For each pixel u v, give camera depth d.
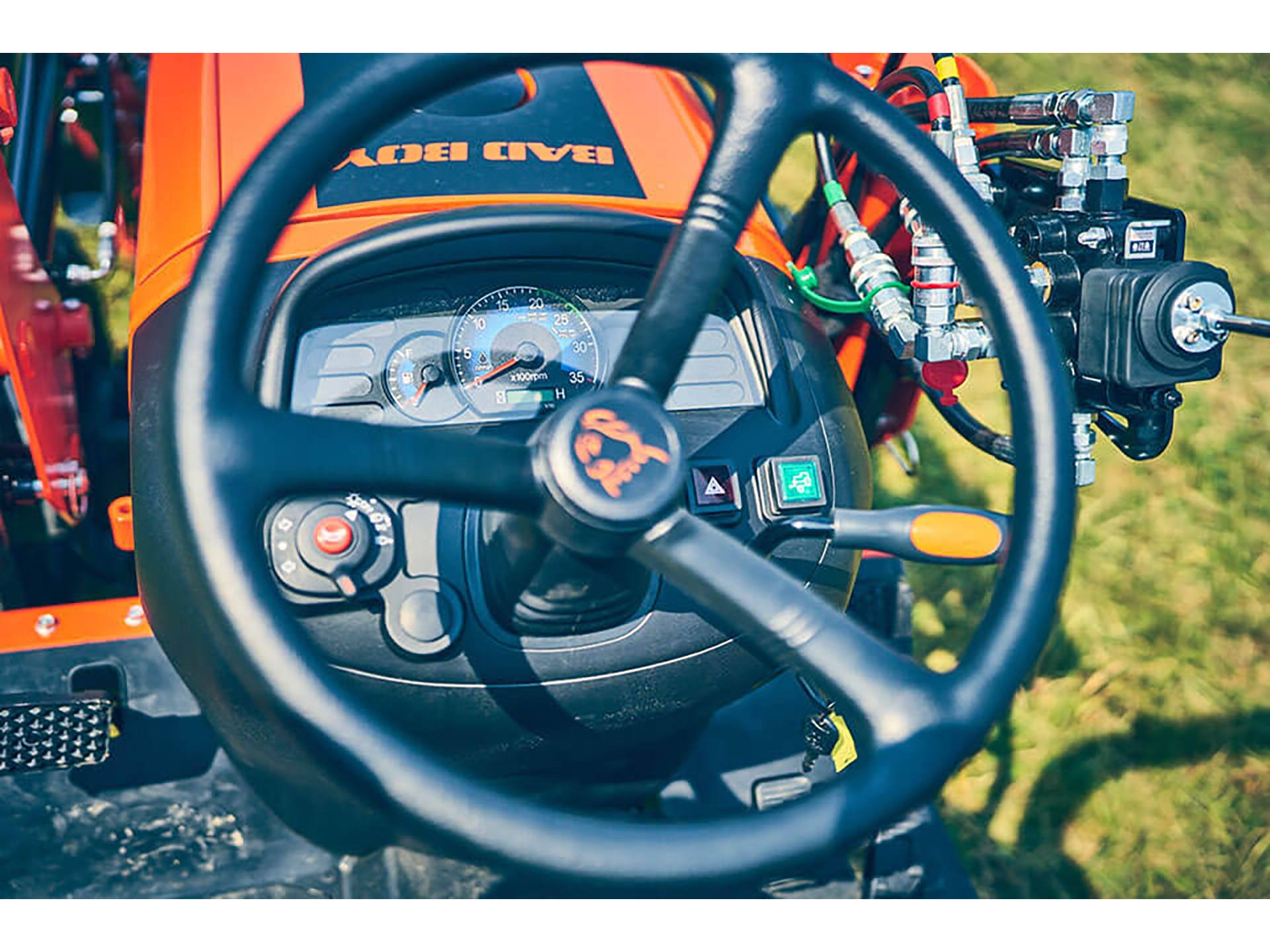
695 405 1.47
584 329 1.45
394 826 0.94
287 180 1.05
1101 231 1.55
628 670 1.35
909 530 1.23
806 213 2.07
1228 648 2.55
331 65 1.80
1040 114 1.62
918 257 1.45
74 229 2.50
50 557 2.11
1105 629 2.54
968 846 2.24
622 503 0.96
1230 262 3.25
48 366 1.88
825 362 1.56
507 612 1.29
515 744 1.37
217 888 1.59
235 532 0.96
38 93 2.26
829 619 1.00
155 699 1.63
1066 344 1.57
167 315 1.50
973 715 1.01
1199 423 2.89
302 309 1.39
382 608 1.30
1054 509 1.11
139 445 1.43
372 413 1.37
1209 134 3.53
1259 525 2.74
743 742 1.72
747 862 0.93
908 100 1.87
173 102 1.76
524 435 1.39
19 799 1.58
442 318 1.42
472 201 1.54
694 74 1.16
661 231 1.50
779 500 1.40
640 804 1.68
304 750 0.95
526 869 0.91
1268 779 2.37
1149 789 2.34
